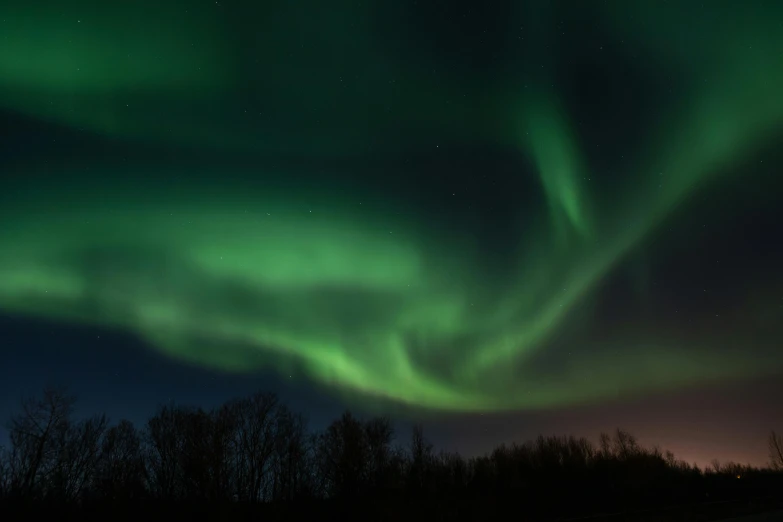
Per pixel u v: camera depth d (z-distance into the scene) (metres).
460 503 35.78
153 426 33.78
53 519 26.19
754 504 33.66
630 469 47.06
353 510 32.28
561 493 40.66
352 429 37.50
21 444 27.91
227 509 30.20
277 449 35.59
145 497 30.05
